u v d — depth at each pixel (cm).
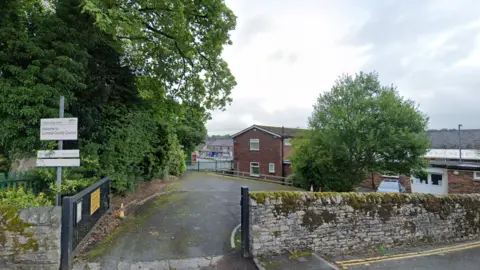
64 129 546
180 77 1323
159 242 605
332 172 1385
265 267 502
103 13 650
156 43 1160
